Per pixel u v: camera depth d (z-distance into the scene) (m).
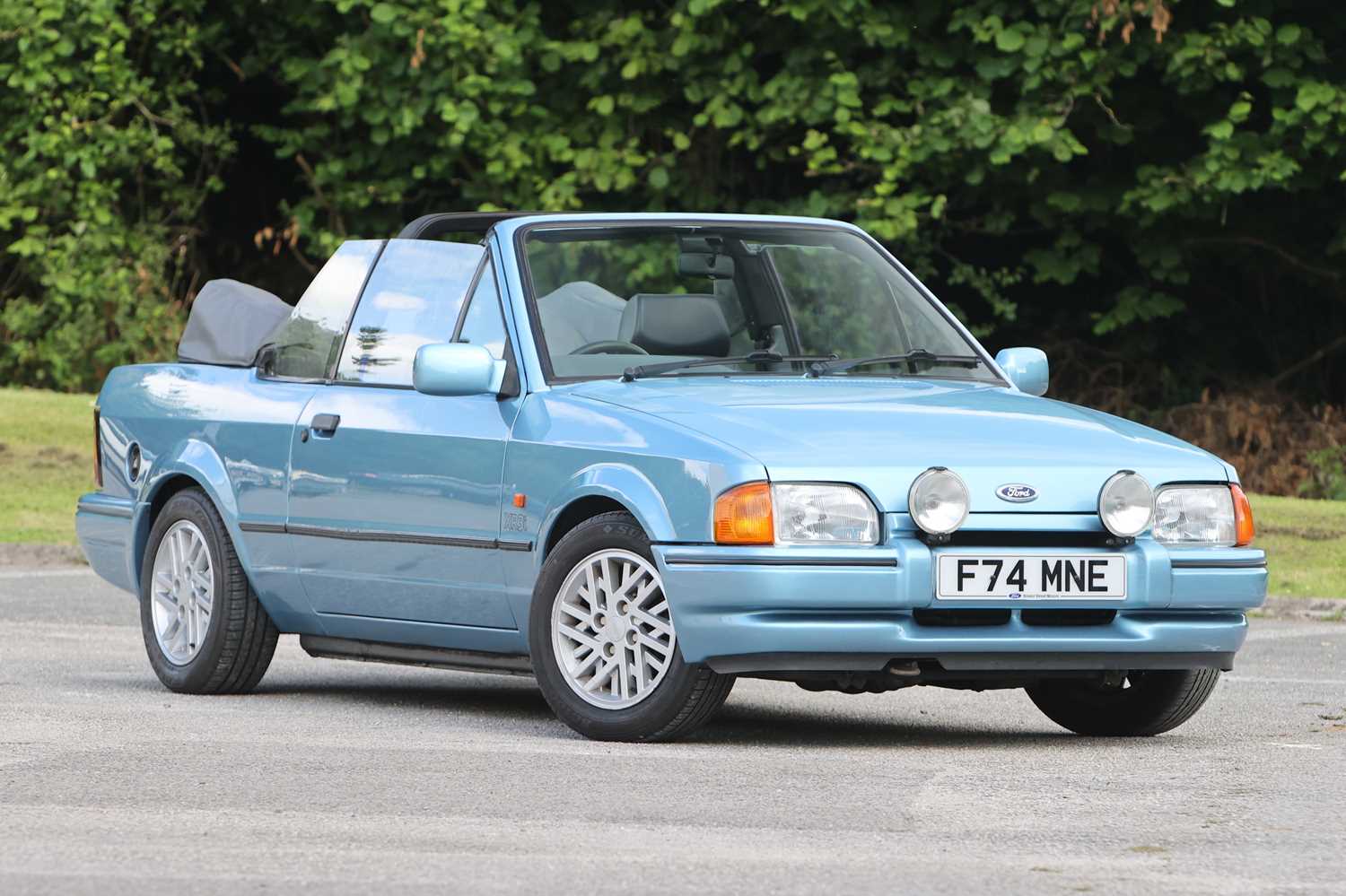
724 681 15.84
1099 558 15.82
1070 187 49.56
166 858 11.56
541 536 16.69
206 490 19.89
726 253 18.61
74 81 54.84
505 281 17.94
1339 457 48.81
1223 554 16.33
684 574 15.52
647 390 17.08
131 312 53.53
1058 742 16.91
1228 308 52.94
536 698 20.27
